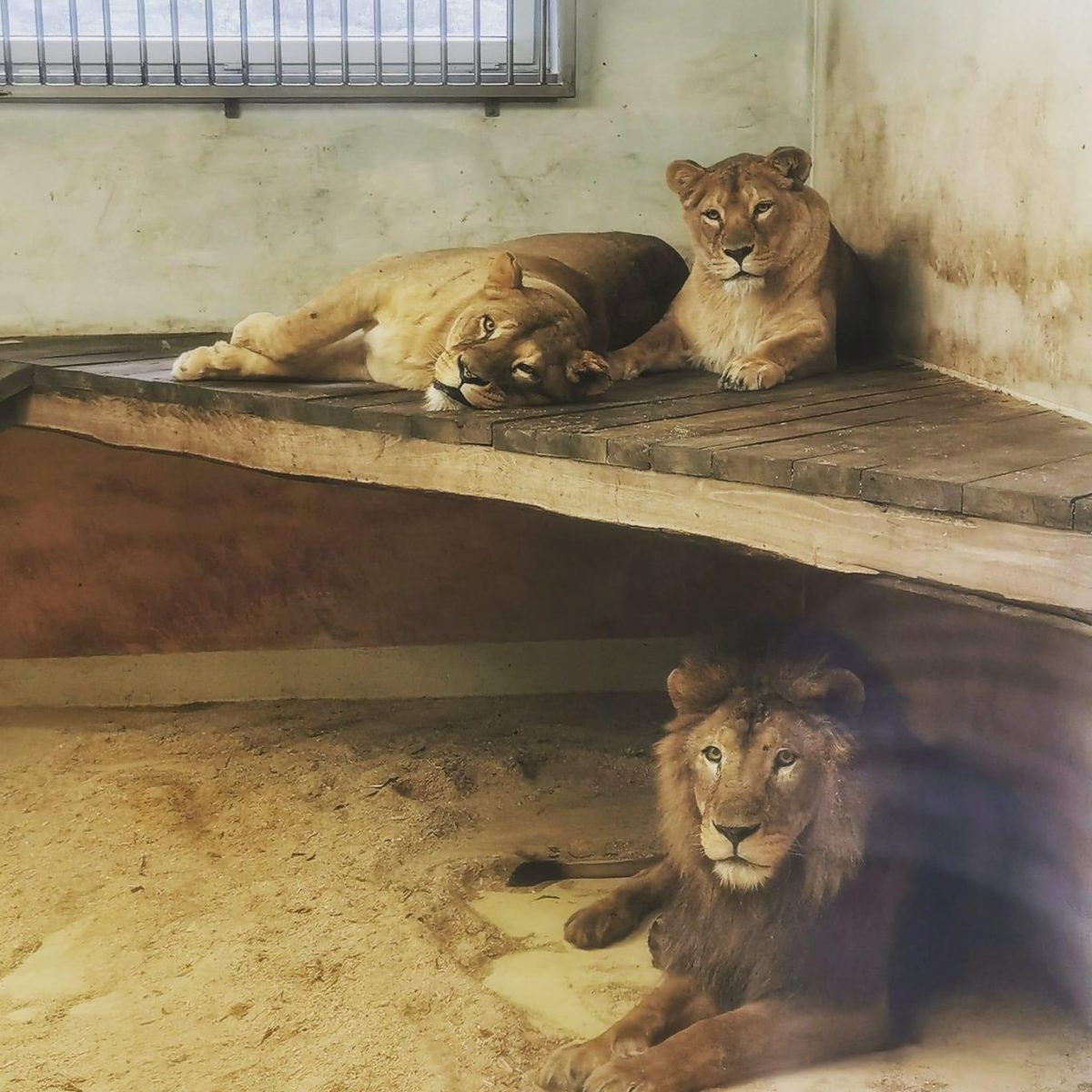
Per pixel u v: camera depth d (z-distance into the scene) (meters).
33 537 4.35
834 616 3.78
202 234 4.39
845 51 4.21
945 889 2.77
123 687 4.45
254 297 4.45
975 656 3.05
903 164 3.83
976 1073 2.51
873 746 2.64
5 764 3.98
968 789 2.86
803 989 2.56
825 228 3.69
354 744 4.12
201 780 3.87
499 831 3.63
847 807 2.57
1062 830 2.74
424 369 3.38
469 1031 2.73
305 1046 2.71
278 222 4.41
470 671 4.52
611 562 4.49
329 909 3.22
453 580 4.47
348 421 3.11
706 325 3.74
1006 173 3.26
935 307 3.67
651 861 3.36
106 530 4.36
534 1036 2.71
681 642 4.54
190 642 4.45
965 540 2.29
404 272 3.43
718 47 4.45
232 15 4.36
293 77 4.38
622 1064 2.45
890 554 2.39
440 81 4.38
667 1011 2.64
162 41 4.37
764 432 2.80
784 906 2.60
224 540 4.40
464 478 2.98
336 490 4.39
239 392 3.30
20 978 2.97
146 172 4.34
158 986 2.93
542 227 4.48
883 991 2.59
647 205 4.51
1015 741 2.91
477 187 4.45
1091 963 2.64
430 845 3.54
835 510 2.45
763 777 2.55
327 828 3.62
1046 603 2.22
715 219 3.63
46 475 4.31
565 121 4.44
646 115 4.46
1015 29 3.19
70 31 4.27
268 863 3.45
